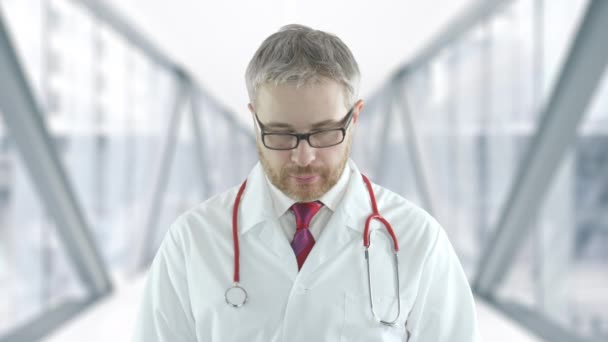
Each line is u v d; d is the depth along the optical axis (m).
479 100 3.30
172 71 4.47
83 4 2.66
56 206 2.58
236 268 0.94
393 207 1.05
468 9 2.64
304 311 0.92
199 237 0.99
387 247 0.98
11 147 2.43
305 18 2.89
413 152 4.51
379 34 3.20
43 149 2.31
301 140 0.87
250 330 0.91
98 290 3.23
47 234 2.80
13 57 1.97
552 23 2.47
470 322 0.96
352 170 1.08
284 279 0.95
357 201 1.02
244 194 1.05
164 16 2.85
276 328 0.92
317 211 1.02
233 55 3.68
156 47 3.66
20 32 2.51
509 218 2.56
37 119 2.22
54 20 2.86
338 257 0.96
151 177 4.61
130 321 2.80
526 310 2.78
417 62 4.12
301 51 0.84
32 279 2.73
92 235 2.99
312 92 0.83
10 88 2.03
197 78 4.68
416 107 4.51
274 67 0.83
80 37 3.20
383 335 0.92
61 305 3.02
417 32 3.14
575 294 2.62
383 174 5.55
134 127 4.20
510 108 2.92
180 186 5.67
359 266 0.96
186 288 0.97
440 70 3.94
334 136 0.89
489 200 3.23
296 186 0.91
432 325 0.95
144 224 4.50
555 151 2.13
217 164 7.51
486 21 2.87
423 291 0.95
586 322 2.52
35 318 2.74
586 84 1.84
